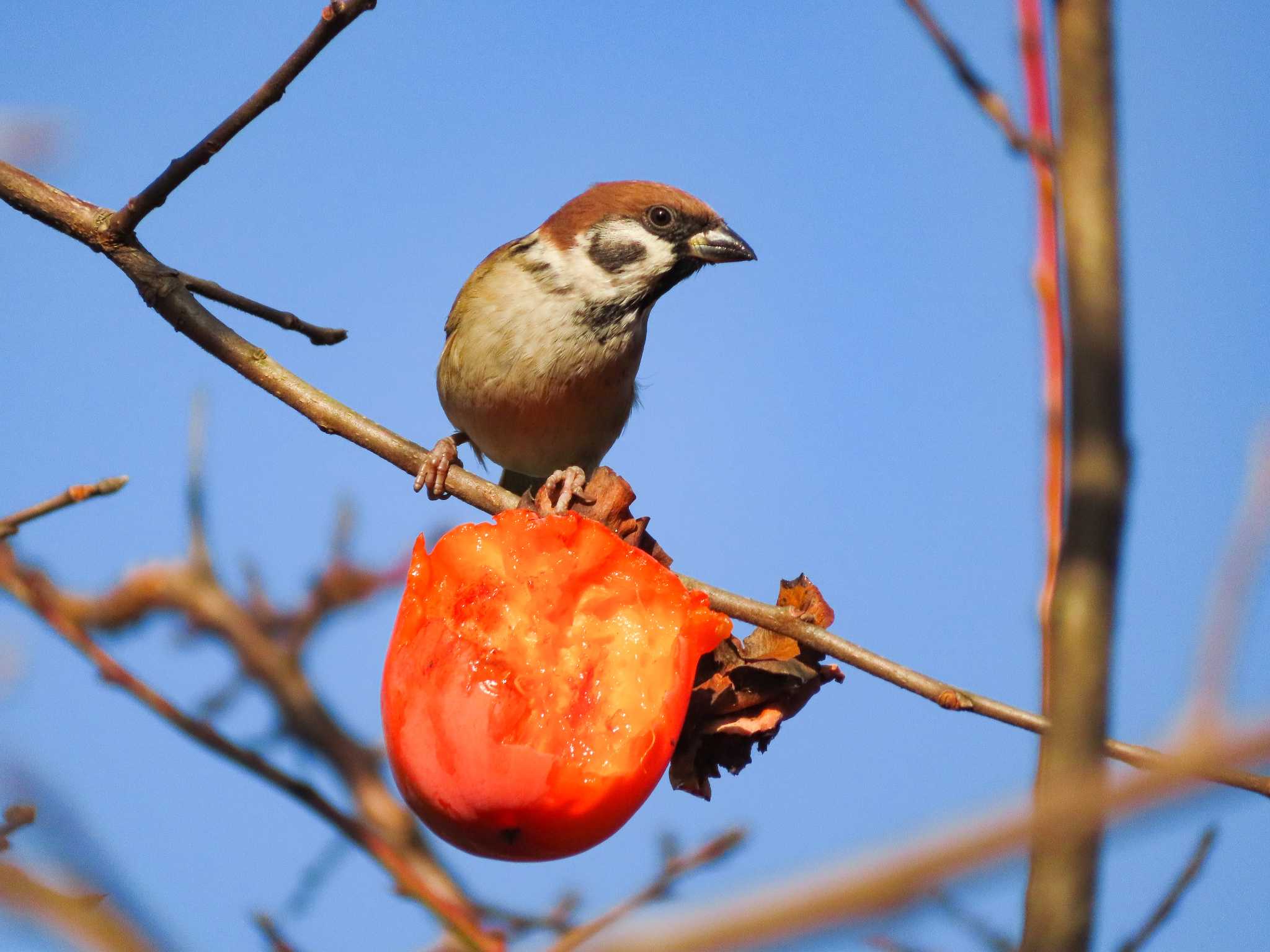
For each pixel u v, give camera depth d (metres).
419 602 5.95
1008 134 3.79
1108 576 3.05
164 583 5.47
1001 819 1.59
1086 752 2.88
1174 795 1.67
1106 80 3.33
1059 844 1.63
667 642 6.19
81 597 5.36
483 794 5.34
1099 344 3.20
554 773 5.43
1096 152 3.30
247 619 5.50
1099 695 2.94
